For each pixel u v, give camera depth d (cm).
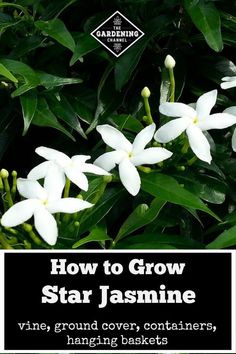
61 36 31
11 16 35
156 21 33
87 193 29
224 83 29
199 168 31
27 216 25
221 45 31
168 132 27
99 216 28
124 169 27
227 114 28
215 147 32
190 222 31
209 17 31
